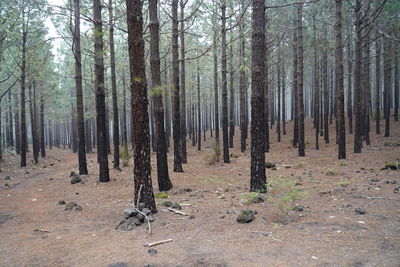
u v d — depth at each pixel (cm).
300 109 1488
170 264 362
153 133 2364
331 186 752
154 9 787
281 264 338
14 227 588
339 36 1236
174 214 587
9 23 1441
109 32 1255
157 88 639
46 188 1014
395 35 1364
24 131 1694
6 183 1143
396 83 2355
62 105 3145
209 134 3650
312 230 439
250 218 508
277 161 1381
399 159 1116
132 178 1077
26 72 1773
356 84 1369
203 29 1558
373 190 654
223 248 399
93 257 408
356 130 1386
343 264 325
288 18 1747
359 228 428
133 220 538
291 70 2380
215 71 1770
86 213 655
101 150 1023
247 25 1616
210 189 841
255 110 713
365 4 1183
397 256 334
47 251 448
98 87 1025
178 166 1168
